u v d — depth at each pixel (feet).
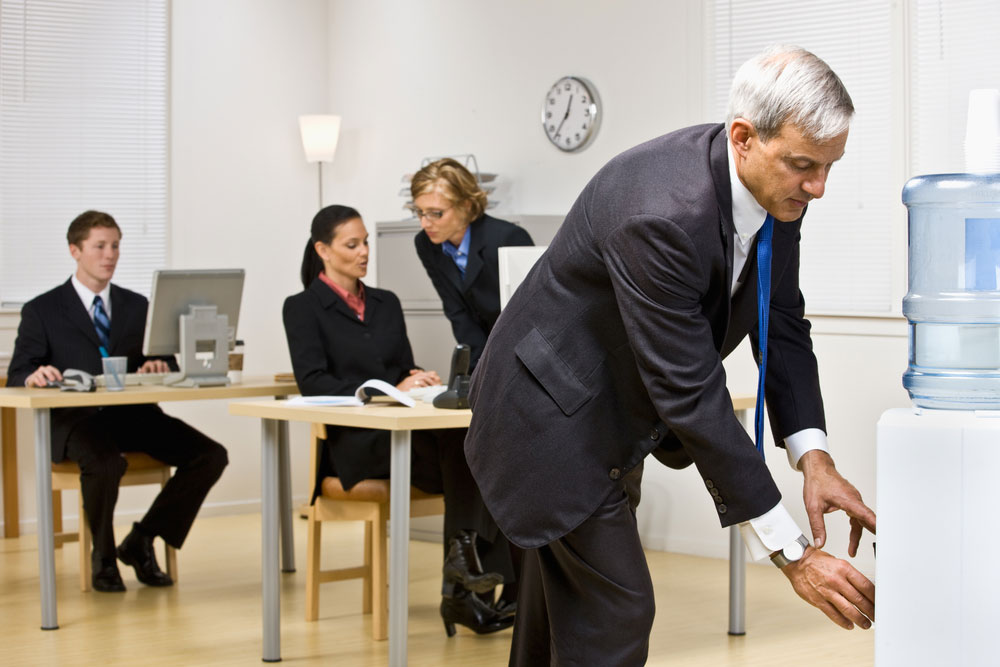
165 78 19.89
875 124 15.33
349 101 21.17
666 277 5.99
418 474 12.28
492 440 6.89
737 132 5.89
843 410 15.38
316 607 13.01
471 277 14.49
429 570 15.70
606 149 17.74
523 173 18.81
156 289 14.34
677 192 6.03
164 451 14.90
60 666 11.31
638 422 6.68
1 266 18.86
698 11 16.63
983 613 5.49
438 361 17.25
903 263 15.08
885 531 5.65
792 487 15.67
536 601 7.64
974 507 5.48
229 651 11.80
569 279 6.63
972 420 5.50
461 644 12.05
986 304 5.80
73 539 15.48
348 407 11.14
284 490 15.53
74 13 19.31
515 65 18.86
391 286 17.78
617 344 6.59
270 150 20.85
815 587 6.19
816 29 15.76
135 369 15.85
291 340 13.60
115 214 19.65
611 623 6.83
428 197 14.17
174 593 14.38
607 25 17.67
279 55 20.93
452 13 19.69
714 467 6.24
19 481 18.62
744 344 16.24
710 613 13.29
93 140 19.48
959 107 14.65
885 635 5.66
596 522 6.77
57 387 14.05
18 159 19.01
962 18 14.58
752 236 6.41
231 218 20.47
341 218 13.83
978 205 5.86
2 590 14.62
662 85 17.07
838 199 15.67
